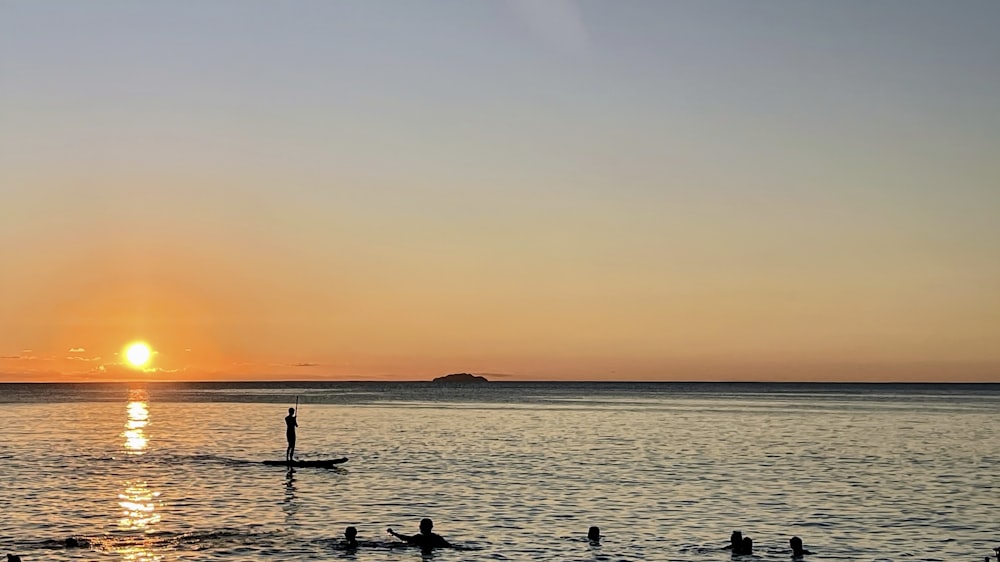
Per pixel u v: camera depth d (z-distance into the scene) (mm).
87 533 37719
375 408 166375
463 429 104500
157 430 100188
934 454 73812
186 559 33344
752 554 35406
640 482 54688
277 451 74062
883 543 37531
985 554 35656
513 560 34062
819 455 72625
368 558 33969
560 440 87688
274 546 35719
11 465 61500
